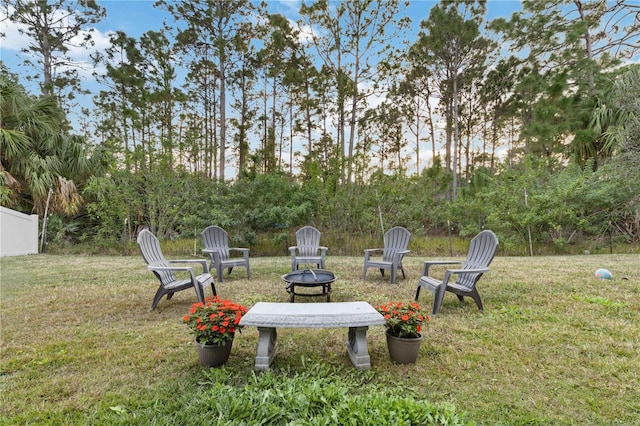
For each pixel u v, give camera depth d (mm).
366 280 5352
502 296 4137
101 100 14836
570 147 10039
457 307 3785
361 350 2324
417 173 9664
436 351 2629
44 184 7969
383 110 16984
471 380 2189
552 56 11320
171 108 14203
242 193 8125
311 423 1677
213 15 13023
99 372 2297
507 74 14094
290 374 2316
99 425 1720
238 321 2355
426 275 4102
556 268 5836
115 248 8359
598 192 7820
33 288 4672
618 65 10297
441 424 1696
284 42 13297
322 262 5480
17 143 7684
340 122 13312
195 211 8586
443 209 9461
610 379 2182
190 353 2594
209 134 15945
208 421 1715
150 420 1761
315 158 12047
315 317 2314
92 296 4270
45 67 13398
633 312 3424
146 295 4336
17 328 3133
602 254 7852
